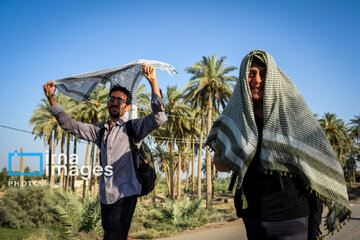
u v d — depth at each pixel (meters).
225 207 33.72
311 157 1.27
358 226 8.21
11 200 18.25
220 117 1.61
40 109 37.06
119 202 2.07
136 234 15.25
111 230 2.03
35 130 36.34
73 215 15.34
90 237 14.45
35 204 18.17
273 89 1.38
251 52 1.46
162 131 47.31
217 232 12.23
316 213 1.35
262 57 1.45
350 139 60.41
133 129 2.15
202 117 36.22
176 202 21.08
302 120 1.33
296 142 1.30
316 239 1.33
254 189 1.36
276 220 1.31
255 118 1.47
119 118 2.26
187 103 36.91
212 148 1.66
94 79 2.45
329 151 1.29
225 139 1.49
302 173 1.25
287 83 1.42
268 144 1.32
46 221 17.81
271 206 1.32
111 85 2.45
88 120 34.06
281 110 1.36
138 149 2.14
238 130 1.41
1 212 17.66
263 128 1.36
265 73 1.47
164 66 2.13
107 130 2.27
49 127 35.78
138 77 2.35
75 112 33.62
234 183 1.48
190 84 31.98
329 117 52.53
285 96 1.38
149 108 32.50
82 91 2.53
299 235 1.30
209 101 31.66
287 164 1.28
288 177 1.33
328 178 1.26
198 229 15.38
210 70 31.16
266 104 1.37
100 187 2.14
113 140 2.15
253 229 1.36
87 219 15.34
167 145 49.44
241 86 1.46
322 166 1.27
